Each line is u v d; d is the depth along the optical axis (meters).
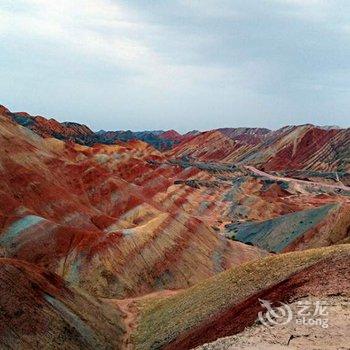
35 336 32.25
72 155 123.44
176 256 73.75
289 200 164.88
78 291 44.44
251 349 17.91
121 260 66.94
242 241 109.50
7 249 64.56
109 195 104.12
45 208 81.19
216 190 169.12
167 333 37.00
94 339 37.38
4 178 81.44
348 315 20.83
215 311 34.34
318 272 28.33
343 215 89.06
